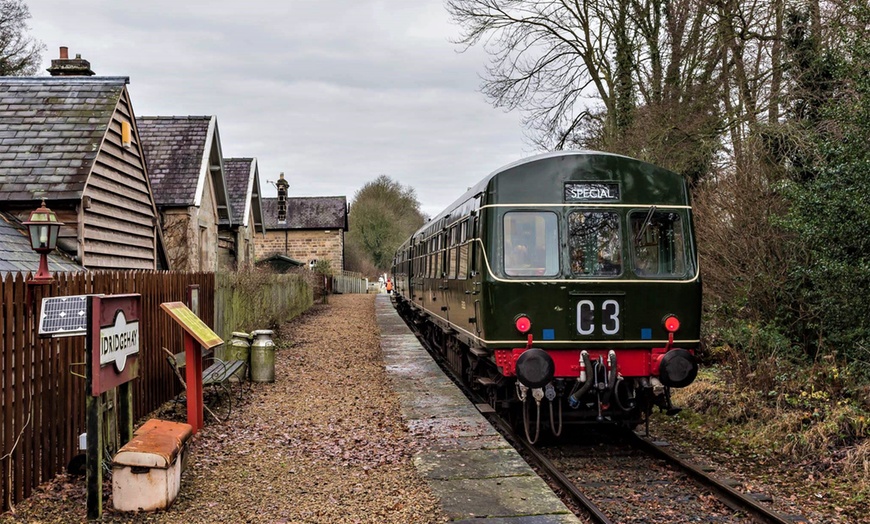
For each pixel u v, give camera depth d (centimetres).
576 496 611
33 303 573
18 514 526
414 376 1232
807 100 1173
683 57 1605
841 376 849
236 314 1408
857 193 827
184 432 610
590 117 2081
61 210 1152
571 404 770
